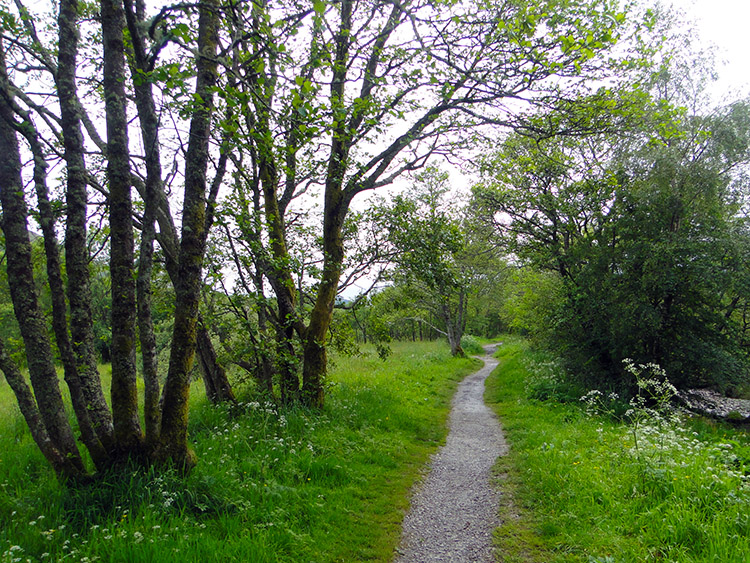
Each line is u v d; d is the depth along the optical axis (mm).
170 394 4945
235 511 4582
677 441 6270
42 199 4441
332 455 6531
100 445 4637
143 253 4895
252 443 6531
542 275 18125
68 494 4418
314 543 4383
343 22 8883
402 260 9672
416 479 6539
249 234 7629
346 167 9055
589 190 13352
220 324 8531
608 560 3725
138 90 5055
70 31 4578
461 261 21922
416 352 23922
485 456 7637
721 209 12578
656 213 11695
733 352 11438
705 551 3611
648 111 9000
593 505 4762
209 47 5156
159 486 4547
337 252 9477
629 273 11961
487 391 15141
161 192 5078
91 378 4719
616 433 7508
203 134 5121
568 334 13812
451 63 7438
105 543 3721
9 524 4105
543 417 9742
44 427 4387
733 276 10906
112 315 4758
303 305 10086
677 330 11820
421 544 4656
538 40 7293
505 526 4906
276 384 9352
